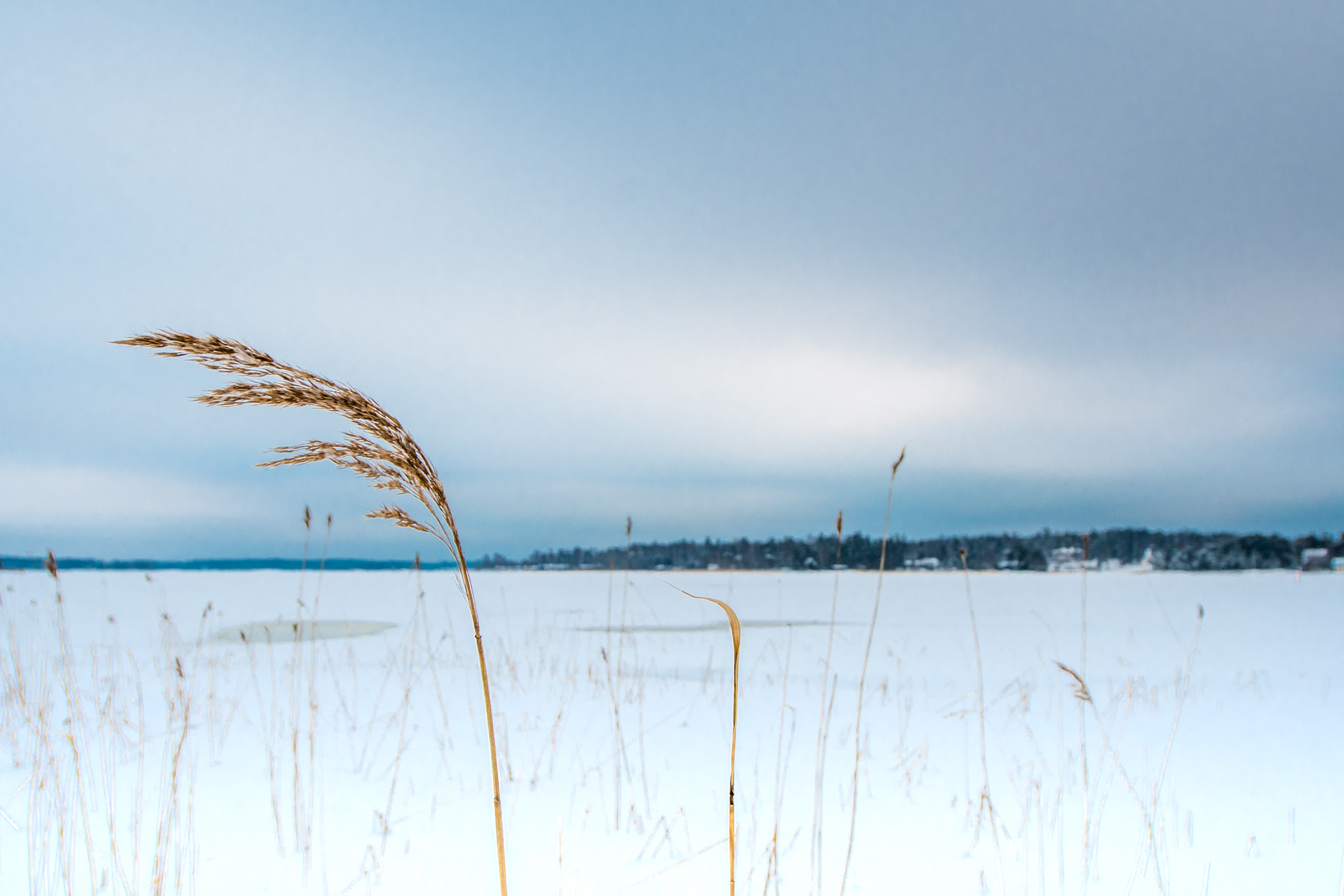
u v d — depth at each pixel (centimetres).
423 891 272
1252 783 423
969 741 533
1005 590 3127
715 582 3941
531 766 463
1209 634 1354
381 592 3059
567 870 295
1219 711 639
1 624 1120
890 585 3694
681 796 403
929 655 1058
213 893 269
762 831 347
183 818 349
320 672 851
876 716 625
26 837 314
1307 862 304
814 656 1057
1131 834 342
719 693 741
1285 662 972
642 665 952
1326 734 549
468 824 353
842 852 317
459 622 1634
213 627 1457
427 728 571
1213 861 305
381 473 128
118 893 261
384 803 388
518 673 866
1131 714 629
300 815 363
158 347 115
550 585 3631
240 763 457
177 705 598
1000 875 256
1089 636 1327
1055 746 514
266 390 120
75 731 492
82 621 1461
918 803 389
